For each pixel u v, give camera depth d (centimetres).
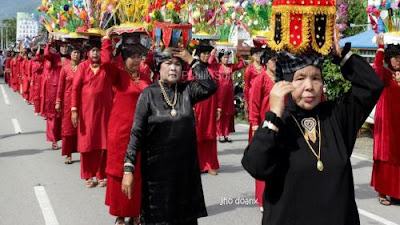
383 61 711
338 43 330
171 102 486
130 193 480
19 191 782
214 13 1050
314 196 311
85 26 807
